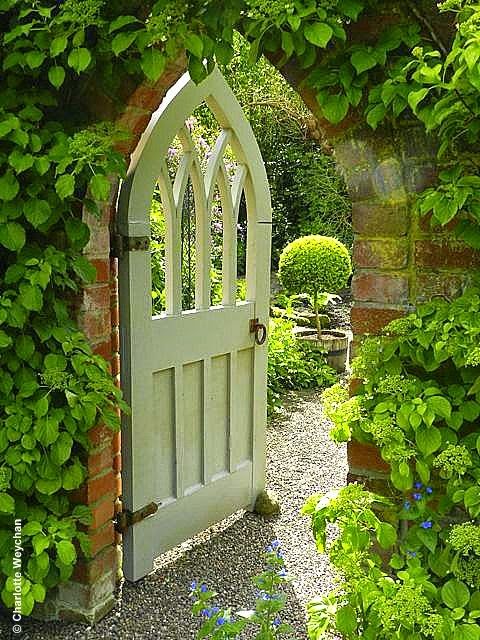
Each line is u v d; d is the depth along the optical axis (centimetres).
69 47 183
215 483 286
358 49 160
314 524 166
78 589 220
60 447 192
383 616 146
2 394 196
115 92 196
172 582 251
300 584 250
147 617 227
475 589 158
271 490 342
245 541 286
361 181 172
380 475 179
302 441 418
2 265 201
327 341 611
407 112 164
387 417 159
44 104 191
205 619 225
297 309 755
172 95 238
